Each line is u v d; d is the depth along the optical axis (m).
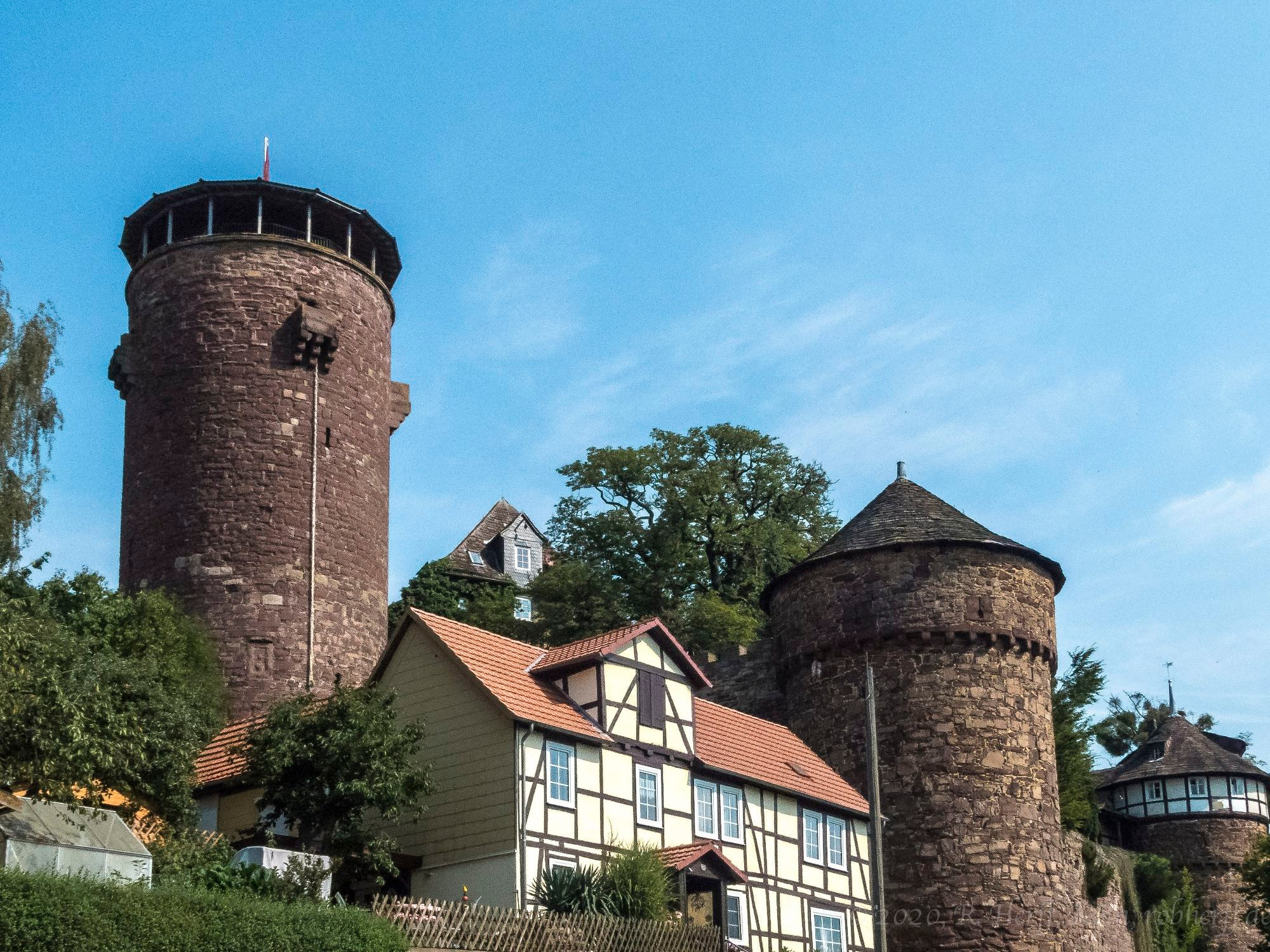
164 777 28.42
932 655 41.72
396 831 31.75
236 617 40.59
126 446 43.69
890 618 41.94
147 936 20.48
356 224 45.38
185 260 43.19
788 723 43.97
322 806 29.30
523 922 26.52
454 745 31.48
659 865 30.08
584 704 32.81
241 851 27.14
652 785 33.19
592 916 27.62
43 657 26.20
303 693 37.16
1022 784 41.34
